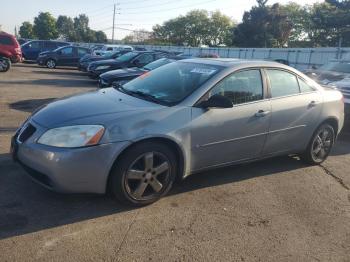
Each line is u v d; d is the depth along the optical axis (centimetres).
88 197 433
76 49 2402
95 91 519
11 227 366
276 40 6206
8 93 1145
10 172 486
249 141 495
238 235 383
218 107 436
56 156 378
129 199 411
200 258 341
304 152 588
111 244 350
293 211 445
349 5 4709
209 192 476
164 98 456
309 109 559
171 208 427
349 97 854
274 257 353
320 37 5262
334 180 551
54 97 1123
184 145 433
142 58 1592
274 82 524
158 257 337
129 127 399
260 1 6144
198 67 507
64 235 359
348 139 815
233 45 6494
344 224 424
